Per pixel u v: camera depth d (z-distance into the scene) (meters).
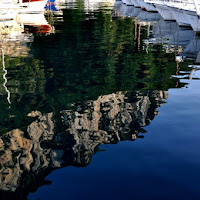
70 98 8.36
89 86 9.56
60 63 12.84
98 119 6.78
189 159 4.83
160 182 4.21
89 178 4.36
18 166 4.80
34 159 5.00
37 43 18.33
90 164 4.75
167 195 3.91
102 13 42.94
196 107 7.48
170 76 10.75
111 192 4.00
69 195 3.96
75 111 7.32
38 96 8.56
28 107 7.68
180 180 4.24
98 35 22.41
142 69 11.88
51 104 7.88
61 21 32.03
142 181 4.24
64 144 5.54
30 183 4.28
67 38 20.58
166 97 8.36
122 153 5.10
